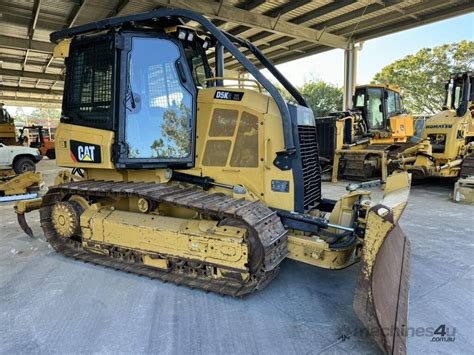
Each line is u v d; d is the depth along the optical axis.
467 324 2.64
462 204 6.56
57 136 3.72
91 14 9.98
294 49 13.59
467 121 8.37
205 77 3.87
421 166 7.90
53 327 2.63
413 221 5.37
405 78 23.97
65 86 3.65
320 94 25.39
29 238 4.76
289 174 3.13
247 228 2.84
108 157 3.24
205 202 2.99
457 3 9.33
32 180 7.96
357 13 10.21
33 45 12.40
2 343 2.46
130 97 3.25
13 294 3.15
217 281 3.14
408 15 9.95
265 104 3.17
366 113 9.77
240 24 9.98
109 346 2.41
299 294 3.11
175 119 3.37
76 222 3.92
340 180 9.61
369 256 2.29
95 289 3.22
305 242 3.00
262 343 2.42
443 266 3.67
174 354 2.32
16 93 24.08
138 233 3.40
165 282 3.31
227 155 3.31
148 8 9.30
